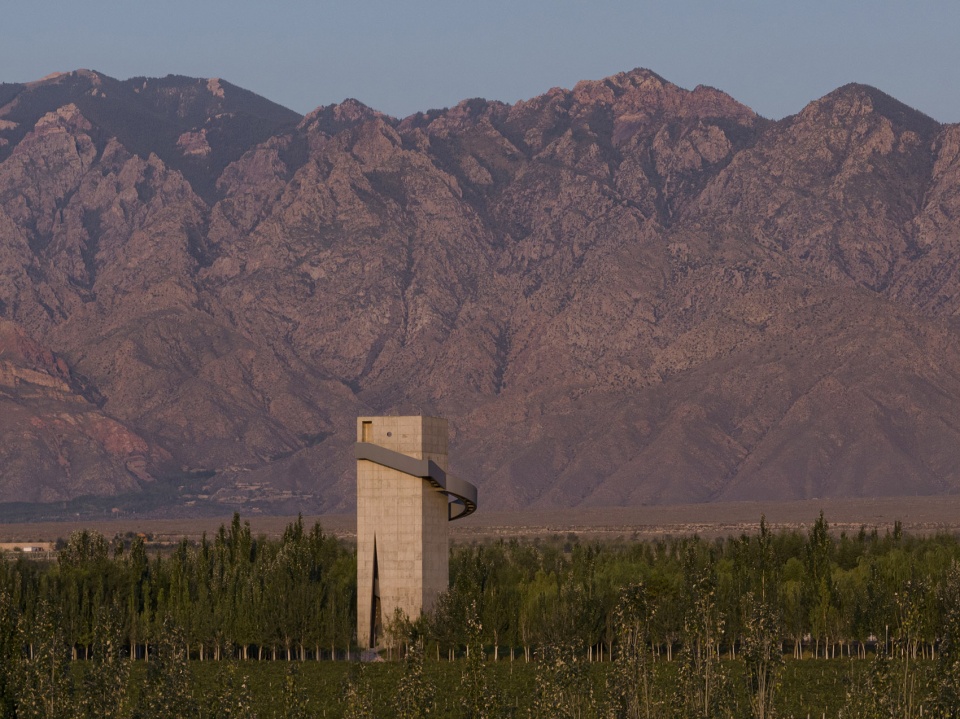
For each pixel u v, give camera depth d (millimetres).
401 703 141625
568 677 138000
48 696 137750
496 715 141500
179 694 138500
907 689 132000
